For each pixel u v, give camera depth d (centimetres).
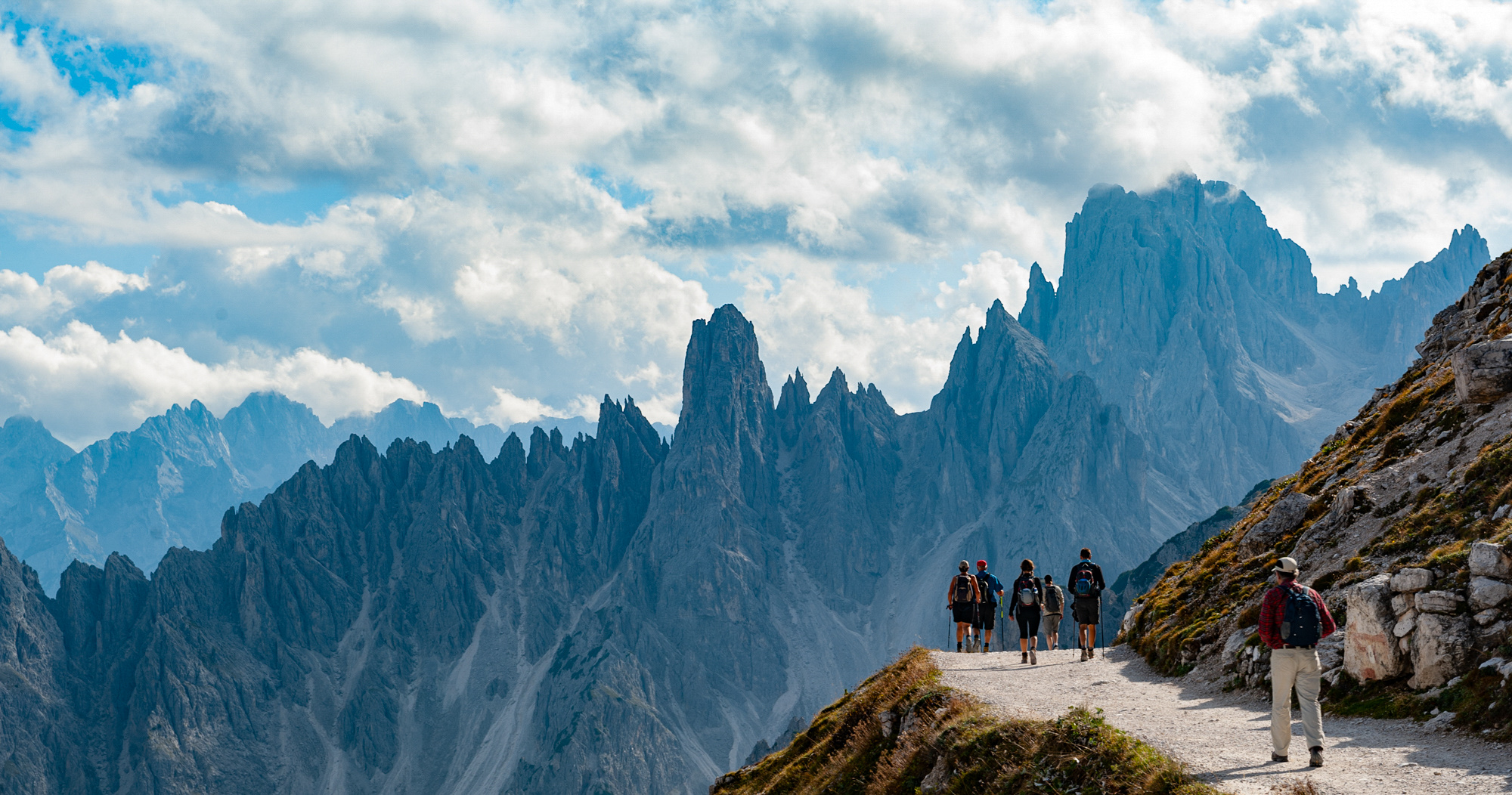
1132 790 1831
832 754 3428
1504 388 3341
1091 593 3584
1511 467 2728
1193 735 2189
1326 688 2398
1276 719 1867
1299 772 1777
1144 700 2731
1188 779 1786
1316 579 3061
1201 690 2866
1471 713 1936
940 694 2888
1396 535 2911
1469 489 2802
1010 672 3300
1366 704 2238
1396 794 1584
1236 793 1666
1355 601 2361
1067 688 2944
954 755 2389
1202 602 3572
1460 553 2281
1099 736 2028
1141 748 1955
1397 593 2284
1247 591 3356
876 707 3409
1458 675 2072
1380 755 1852
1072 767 2000
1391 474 3325
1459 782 1616
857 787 2927
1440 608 2155
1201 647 3181
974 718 2505
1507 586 2086
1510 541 2145
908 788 2542
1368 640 2302
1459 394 3503
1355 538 3153
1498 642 2025
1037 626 3584
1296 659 1845
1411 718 2081
